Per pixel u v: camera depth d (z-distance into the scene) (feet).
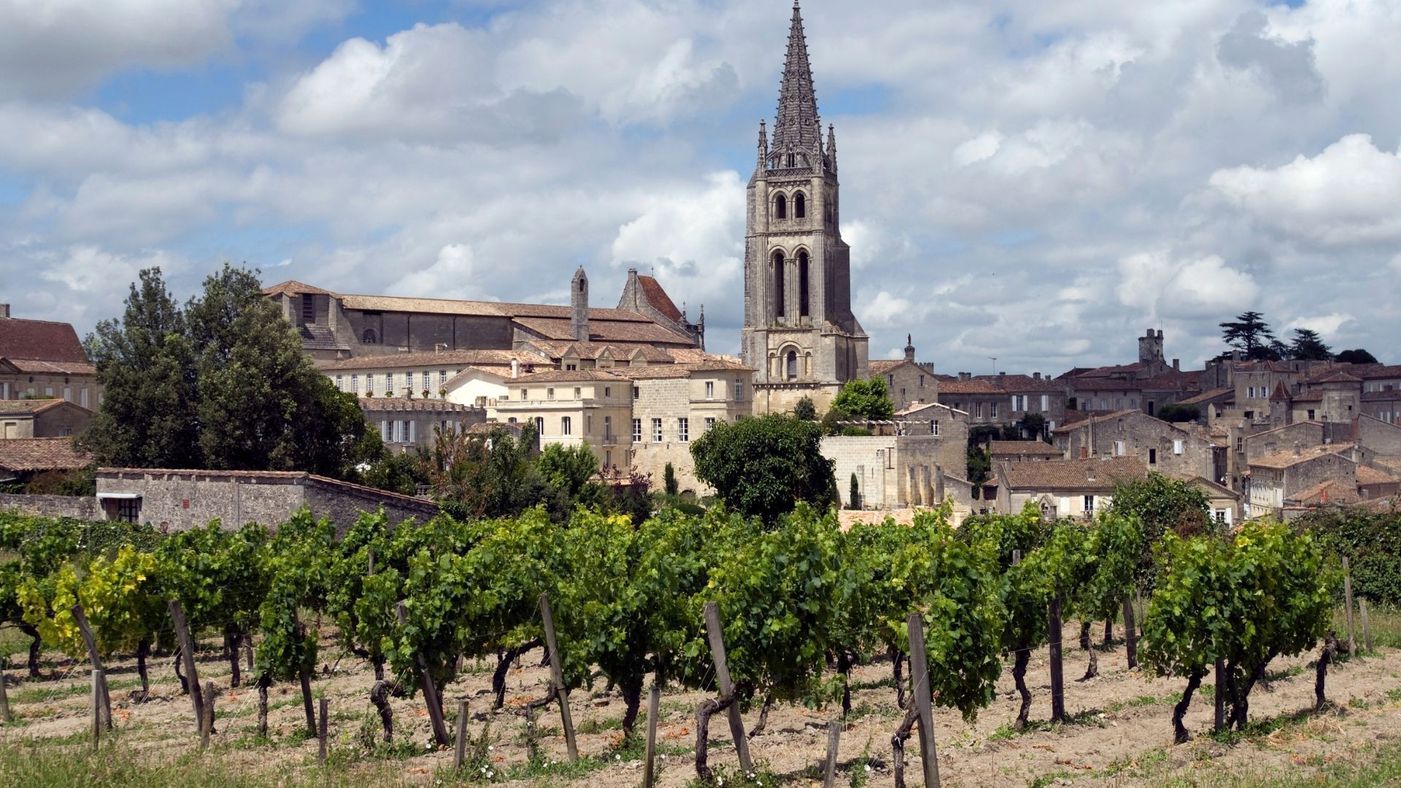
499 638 114.52
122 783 89.35
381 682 105.09
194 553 137.69
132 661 156.25
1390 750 98.99
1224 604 107.04
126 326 280.10
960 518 361.92
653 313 600.39
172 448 271.08
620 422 411.13
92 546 200.34
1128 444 410.31
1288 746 102.53
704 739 90.43
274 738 109.50
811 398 513.86
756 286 529.04
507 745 107.55
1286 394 545.03
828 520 156.25
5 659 149.89
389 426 359.66
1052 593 117.08
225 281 289.74
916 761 98.99
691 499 393.70
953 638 101.04
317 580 133.80
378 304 485.56
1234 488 413.18
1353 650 151.74
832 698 117.50
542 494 276.21
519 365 433.07
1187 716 117.60
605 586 117.19
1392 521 206.90
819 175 524.93
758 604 102.12
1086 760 99.19
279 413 269.85
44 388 430.61
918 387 557.74
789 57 538.47
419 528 159.84
